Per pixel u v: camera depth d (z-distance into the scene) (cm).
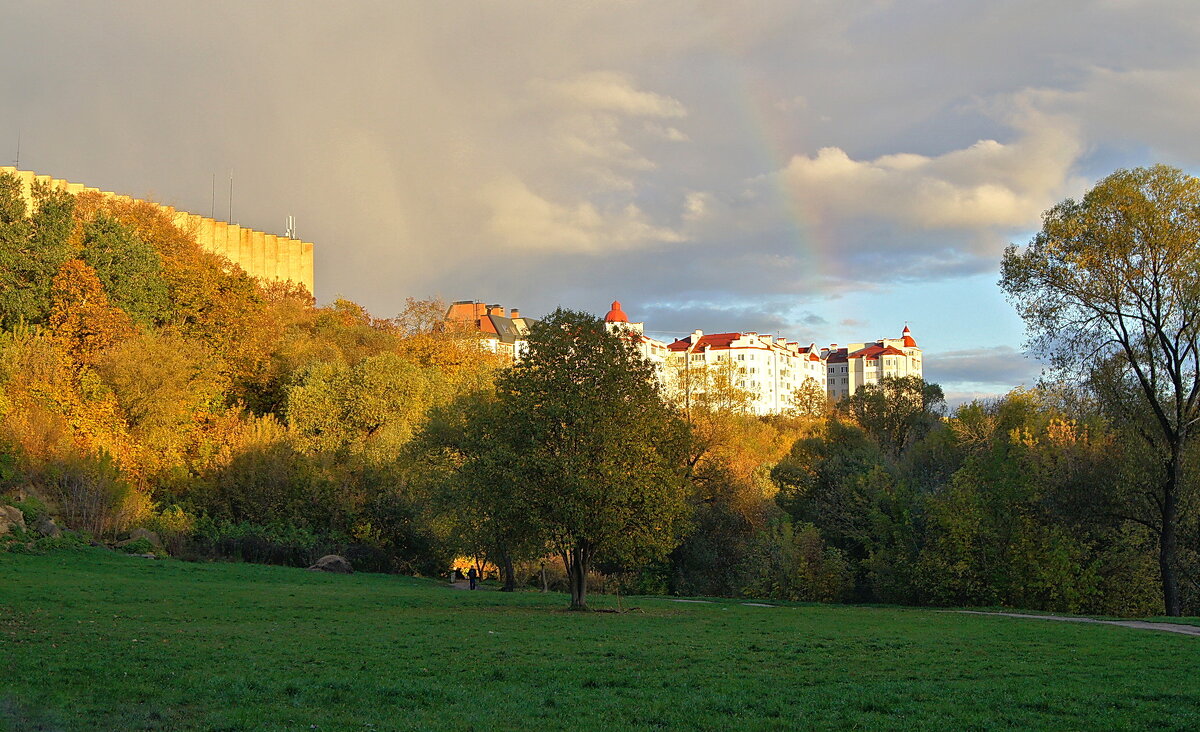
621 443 3878
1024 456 5569
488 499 4003
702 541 6994
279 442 7394
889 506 6650
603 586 7038
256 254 13688
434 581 6556
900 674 2153
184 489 6800
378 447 7512
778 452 10112
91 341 6856
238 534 6438
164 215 10181
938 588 5431
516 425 3938
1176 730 1551
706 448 6988
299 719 1540
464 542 5228
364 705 1673
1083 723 1592
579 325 4003
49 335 6569
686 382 7238
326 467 7369
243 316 8838
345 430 7931
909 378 10156
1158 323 4528
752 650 2583
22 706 1554
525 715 1616
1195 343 4462
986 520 5453
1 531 4916
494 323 16988
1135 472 4709
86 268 6962
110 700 1641
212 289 8612
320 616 3303
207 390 7650
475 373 8794
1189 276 4366
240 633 2669
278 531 6731
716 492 7125
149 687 1748
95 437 6134
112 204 9744
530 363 3997
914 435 9450
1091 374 4681
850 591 6328
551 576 7062
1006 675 2158
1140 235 4462
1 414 5756
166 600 3553
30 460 5625
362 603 3975
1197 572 5019
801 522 7006
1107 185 4491
